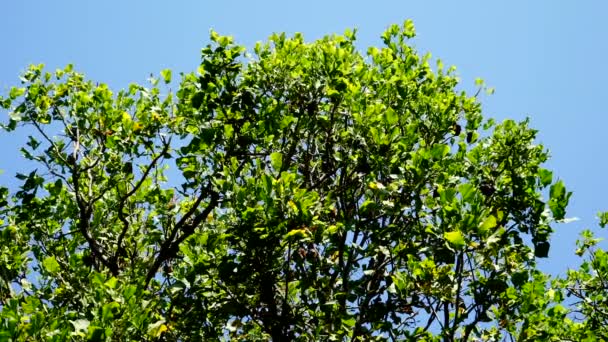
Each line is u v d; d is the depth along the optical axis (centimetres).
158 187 1144
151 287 984
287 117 945
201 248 816
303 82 1030
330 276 897
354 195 984
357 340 828
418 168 811
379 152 871
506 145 969
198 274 814
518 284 759
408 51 1205
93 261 1043
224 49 975
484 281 783
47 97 1063
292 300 905
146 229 1134
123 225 1138
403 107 1091
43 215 1077
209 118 994
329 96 1004
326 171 1023
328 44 1027
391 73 1149
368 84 1079
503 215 830
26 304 693
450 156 948
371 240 878
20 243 1079
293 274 866
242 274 793
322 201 934
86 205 1050
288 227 749
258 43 1071
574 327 998
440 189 729
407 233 880
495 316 783
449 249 731
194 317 864
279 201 751
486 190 870
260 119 956
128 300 704
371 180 858
